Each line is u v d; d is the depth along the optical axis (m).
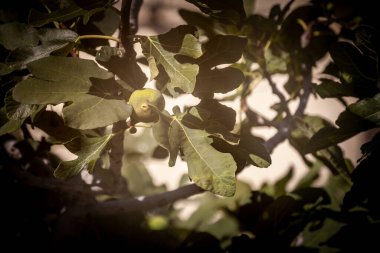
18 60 1.16
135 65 1.18
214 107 1.19
